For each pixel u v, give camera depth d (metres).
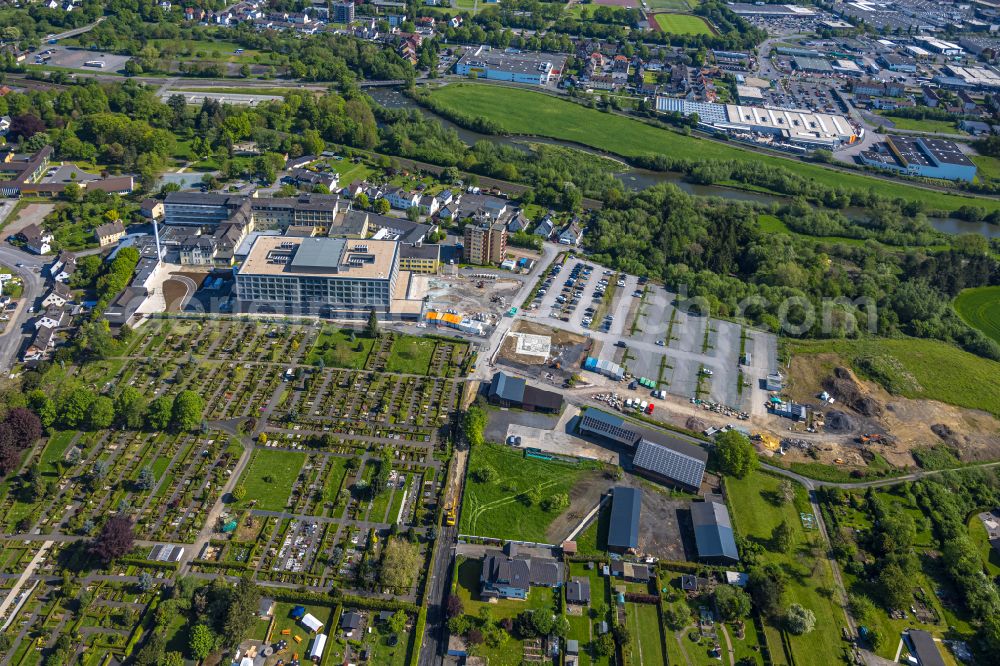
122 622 187.38
